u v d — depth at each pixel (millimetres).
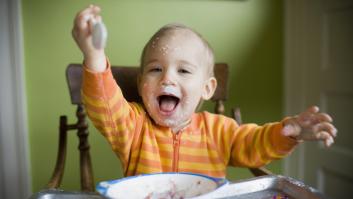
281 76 1411
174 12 1228
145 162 714
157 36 721
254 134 722
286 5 1370
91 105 593
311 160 1476
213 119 797
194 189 463
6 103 1117
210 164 754
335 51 1299
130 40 1193
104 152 1241
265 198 505
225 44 1306
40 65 1136
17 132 1139
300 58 1413
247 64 1350
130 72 876
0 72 1097
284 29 1383
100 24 438
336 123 1337
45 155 1187
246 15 1318
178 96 697
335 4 1271
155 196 459
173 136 744
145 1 1192
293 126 578
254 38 1343
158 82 690
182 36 714
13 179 1161
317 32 1373
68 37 1140
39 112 1162
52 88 1156
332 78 1315
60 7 1124
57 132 1183
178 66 697
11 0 1077
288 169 1524
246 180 533
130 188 459
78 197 493
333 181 1378
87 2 1143
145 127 739
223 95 956
